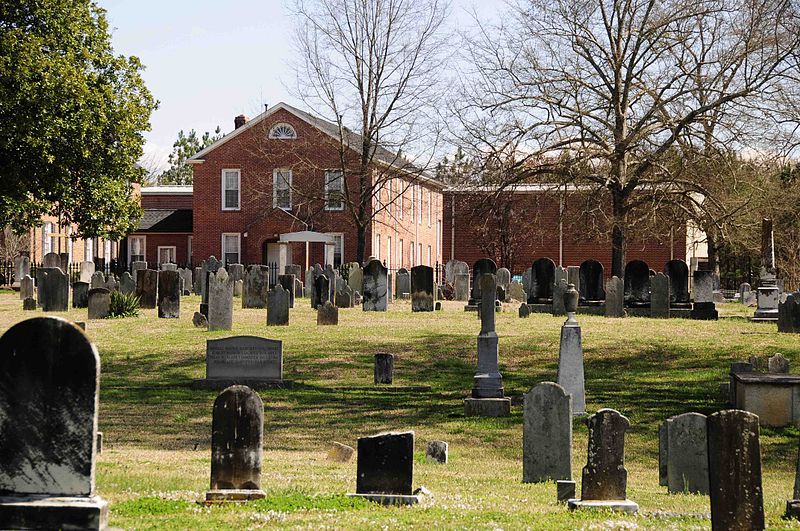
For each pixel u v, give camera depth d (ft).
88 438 27.81
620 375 87.66
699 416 47.16
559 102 150.20
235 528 34.45
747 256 197.77
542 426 50.29
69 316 121.19
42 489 27.86
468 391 82.38
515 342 100.48
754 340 99.96
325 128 203.41
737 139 140.05
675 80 147.74
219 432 40.78
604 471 40.81
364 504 39.99
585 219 152.76
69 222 165.37
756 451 33.94
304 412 75.20
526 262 236.02
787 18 104.83
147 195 255.91
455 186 164.35
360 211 184.75
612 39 151.53
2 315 122.83
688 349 96.43
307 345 99.45
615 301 125.18
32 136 141.18
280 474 49.98
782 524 36.52
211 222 209.97
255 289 133.28
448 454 62.44
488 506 40.86
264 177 207.62
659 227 171.12
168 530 33.76
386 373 85.20
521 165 151.94
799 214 150.92
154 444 64.08
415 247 242.58
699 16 144.05
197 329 109.29
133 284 139.64
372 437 41.47
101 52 159.33
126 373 89.30
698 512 39.88
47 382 27.84
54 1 150.10
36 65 141.28
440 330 108.58
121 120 156.35
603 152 150.00
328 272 151.53
